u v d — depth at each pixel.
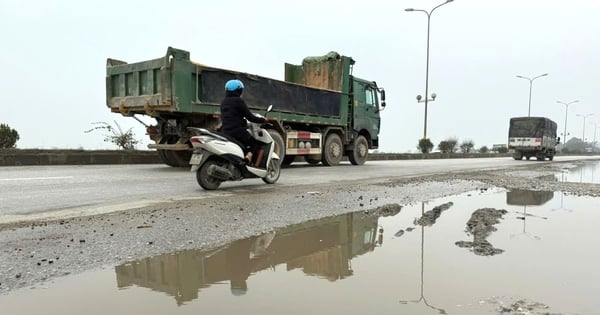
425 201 5.44
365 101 15.37
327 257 2.75
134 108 9.95
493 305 1.91
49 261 2.59
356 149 15.08
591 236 3.43
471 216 4.34
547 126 28.61
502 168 13.92
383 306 1.88
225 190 6.33
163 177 8.13
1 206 4.68
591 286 2.18
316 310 1.83
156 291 2.08
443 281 2.24
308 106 12.48
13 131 12.77
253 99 10.63
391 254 2.83
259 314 1.78
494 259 2.71
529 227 3.81
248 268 2.49
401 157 26.64
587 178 9.98
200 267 2.51
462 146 40.69
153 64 9.33
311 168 12.48
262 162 6.88
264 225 3.75
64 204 4.84
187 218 3.99
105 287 2.14
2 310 1.83
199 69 9.52
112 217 4.02
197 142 6.15
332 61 14.23
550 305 1.92
